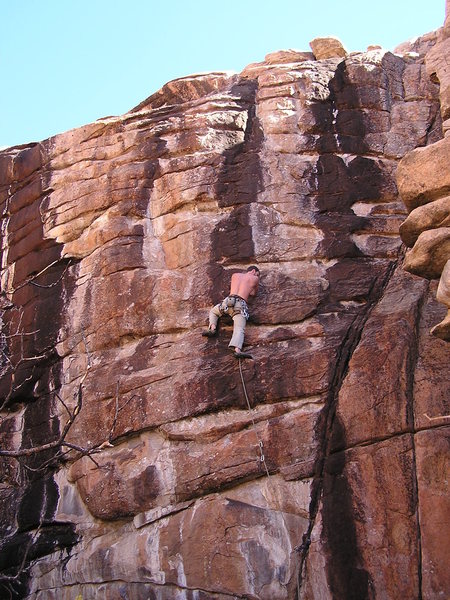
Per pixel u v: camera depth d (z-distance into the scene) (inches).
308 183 432.1
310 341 382.6
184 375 386.9
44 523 394.9
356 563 324.5
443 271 310.7
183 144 446.9
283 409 367.9
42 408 426.0
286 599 333.1
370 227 420.5
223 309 390.9
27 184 492.7
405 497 326.0
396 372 351.6
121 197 445.1
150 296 415.5
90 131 476.1
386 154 443.8
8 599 381.1
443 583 308.5
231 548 345.4
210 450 368.2
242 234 419.2
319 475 349.4
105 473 383.9
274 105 454.3
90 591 368.5
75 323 432.1
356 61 466.0
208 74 484.4
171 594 350.3
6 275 482.9
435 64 350.6
